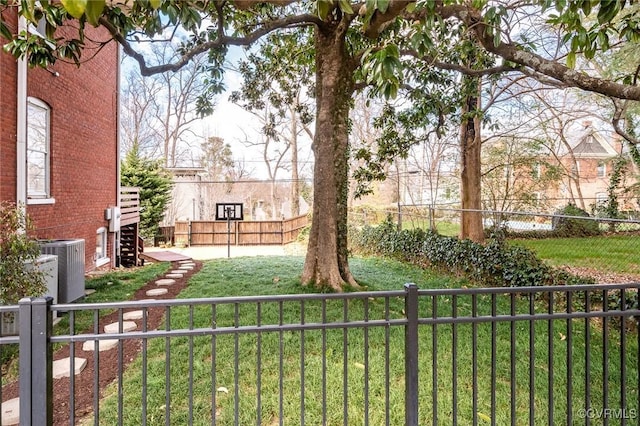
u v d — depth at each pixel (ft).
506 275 20.63
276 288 19.43
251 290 19.35
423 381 9.86
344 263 20.04
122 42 12.74
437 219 45.98
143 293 19.54
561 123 43.88
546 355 11.95
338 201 19.88
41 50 12.20
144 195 52.26
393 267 27.48
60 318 15.06
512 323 6.76
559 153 50.24
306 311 15.58
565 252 30.94
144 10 11.96
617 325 15.52
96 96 27.55
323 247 19.31
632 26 11.25
